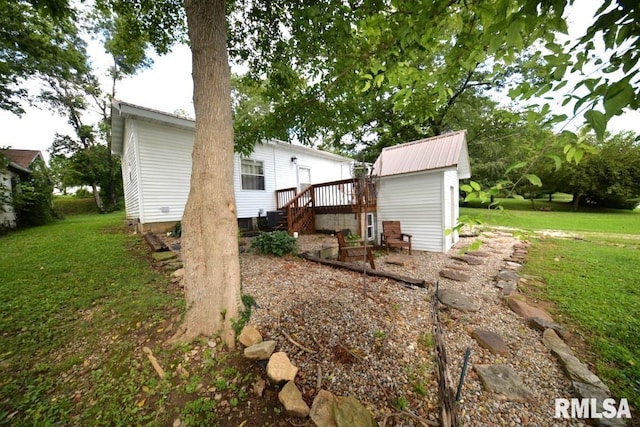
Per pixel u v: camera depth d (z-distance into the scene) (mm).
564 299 3191
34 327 2410
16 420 1552
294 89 4445
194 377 1844
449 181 6793
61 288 3170
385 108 13367
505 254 5855
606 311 2857
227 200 2348
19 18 6223
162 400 1681
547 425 1560
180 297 2988
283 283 3340
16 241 5773
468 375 1950
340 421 1457
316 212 8414
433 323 2355
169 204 7000
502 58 1731
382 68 2430
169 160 6988
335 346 2135
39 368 1931
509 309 2979
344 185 7680
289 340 2189
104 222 10133
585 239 7539
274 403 1656
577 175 15453
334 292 3090
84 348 2164
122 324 2473
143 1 4023
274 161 10070
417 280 3512
